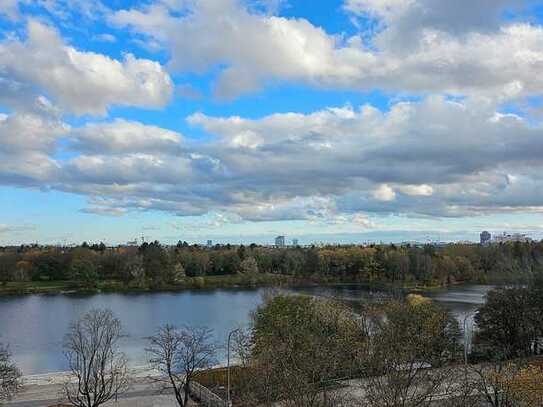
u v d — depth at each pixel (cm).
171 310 15038
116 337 9644
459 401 4191
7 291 19200
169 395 7125
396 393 3416
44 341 10788
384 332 4900
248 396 4331
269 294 12581
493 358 7506
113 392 7156
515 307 8694
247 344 7925
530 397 4469
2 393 6391
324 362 4112
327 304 8050
